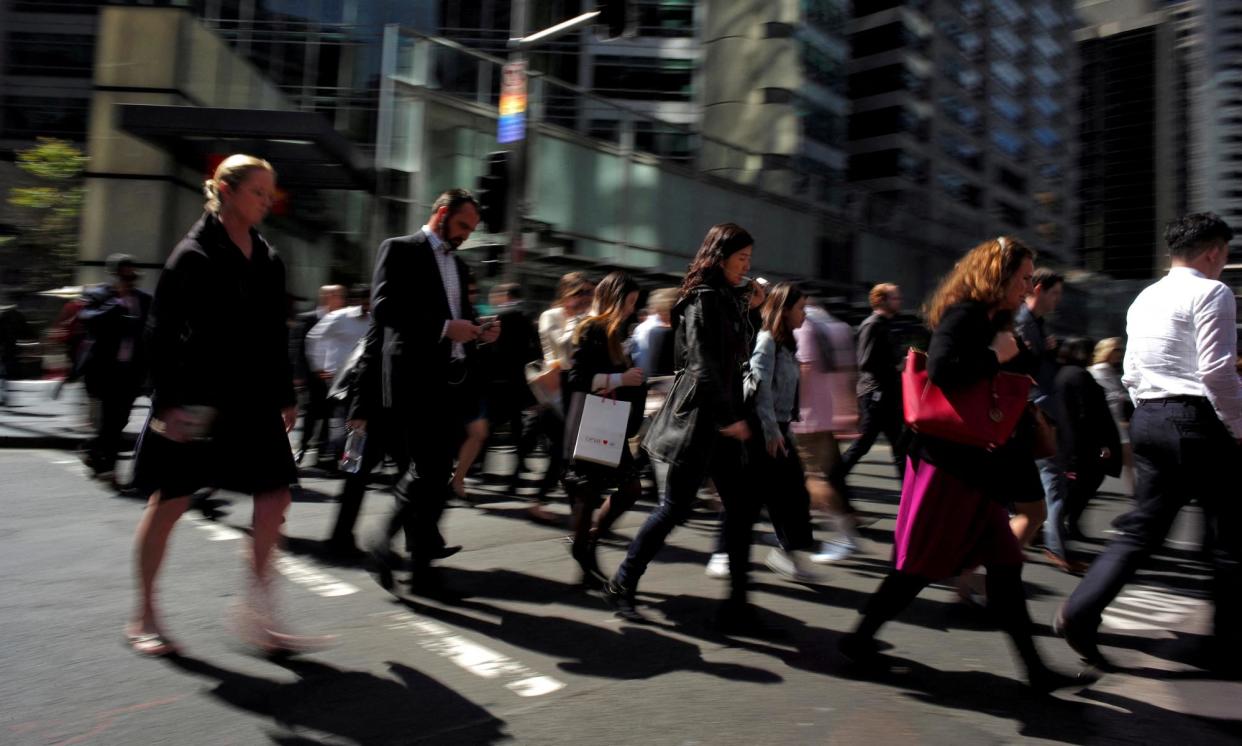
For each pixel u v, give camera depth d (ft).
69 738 9.12
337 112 87.81
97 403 24.30
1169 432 11.53
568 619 13.66
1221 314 11.27
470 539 19.16
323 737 9.30
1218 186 340.80
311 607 13.84
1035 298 18.53
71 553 16.88
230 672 11.03
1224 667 12.27
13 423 36.32
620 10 31.58
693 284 12.95
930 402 10.82
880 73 177.17
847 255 87.15
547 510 21.25
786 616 14.26
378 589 14.93
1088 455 20.42
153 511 11.34
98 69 61.11
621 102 105.40
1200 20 347.97
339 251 63.72
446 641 12.47
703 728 9.82
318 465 28.43
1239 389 11.09
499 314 24.16
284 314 11.37
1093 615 11.41
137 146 60.49
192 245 10.52
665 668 11.68
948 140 188.24
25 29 96.02
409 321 13.61
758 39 105.91
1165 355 11.79
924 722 10.16
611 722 9.91
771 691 10.98
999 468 10.93
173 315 10.35
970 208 195.52
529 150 48.01
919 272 98.94
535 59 100.07
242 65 72.49
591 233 57.57
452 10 91.66
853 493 28.48
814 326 18.43
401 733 9.46
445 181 48.49
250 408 10.87
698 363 12.48
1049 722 10.25
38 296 59.93
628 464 15.65
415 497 13.99
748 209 72.84
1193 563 19.69
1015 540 11.09
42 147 76.84
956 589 14.44
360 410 16.51
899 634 13.48
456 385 14.80
